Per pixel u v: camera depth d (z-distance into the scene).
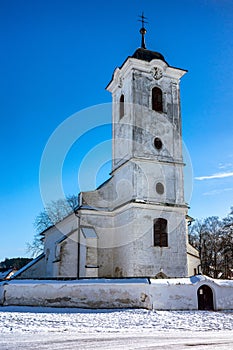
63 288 22.17
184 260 28.20
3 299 22.91
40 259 38.03
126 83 32.09
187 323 16.47
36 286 22.66
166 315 18.62
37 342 10.76
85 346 10.12
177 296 21.05
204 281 21.77
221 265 59.66
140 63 31.52
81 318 17.14
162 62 31.98
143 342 10.90
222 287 21.97
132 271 26.73
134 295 21.00
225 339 11.86
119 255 29.03
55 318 17.00
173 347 10.09
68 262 29.92
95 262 28.11
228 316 18.81
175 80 32.69
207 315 19.02
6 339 11.31
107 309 20.89
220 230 60.75
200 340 11.52
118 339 11.42
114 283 21.48
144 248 27.34
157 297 20.73
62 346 10.11
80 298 21.70
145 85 31.31
